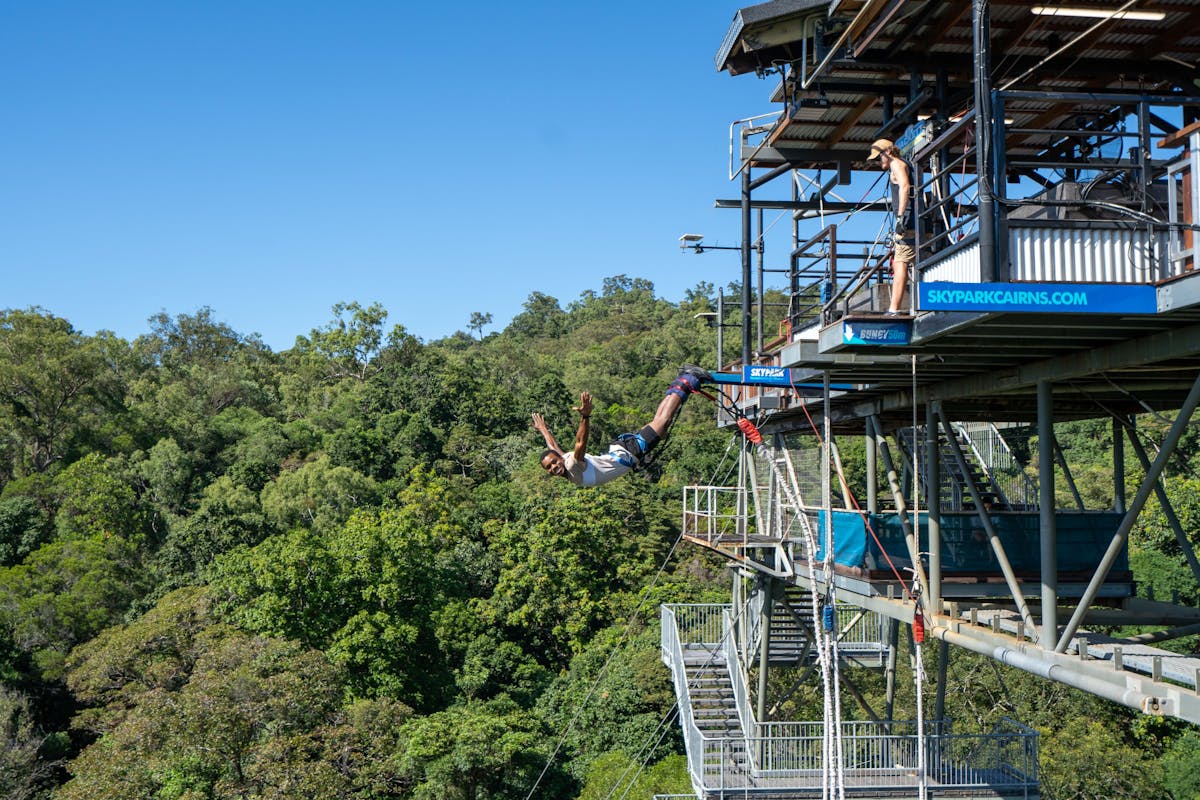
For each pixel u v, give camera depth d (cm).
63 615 4056
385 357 10944
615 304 18388
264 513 5544
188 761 2742
